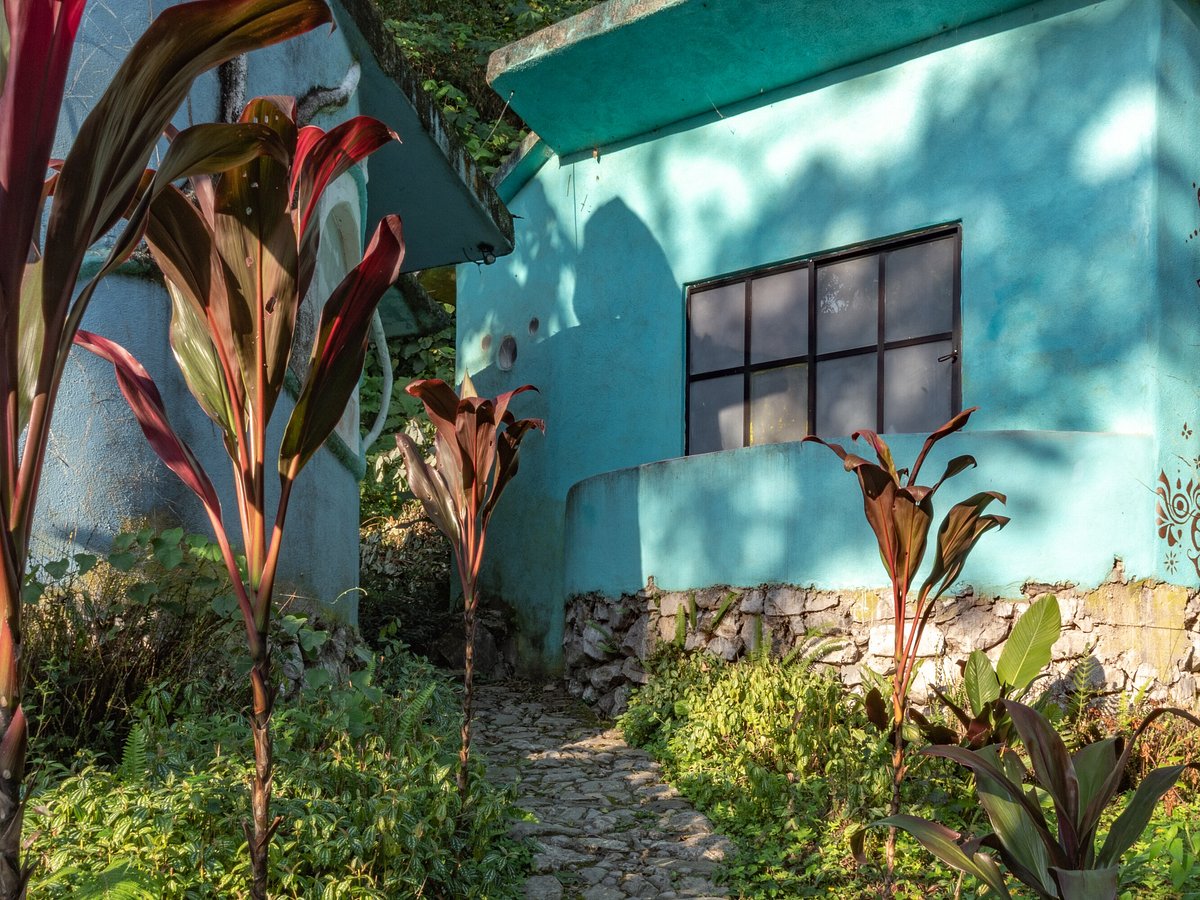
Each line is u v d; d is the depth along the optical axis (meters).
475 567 4.64
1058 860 2.64
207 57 1.77
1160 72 6.52
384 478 12.34
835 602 6.61
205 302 2.30
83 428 4.67
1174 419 6.39
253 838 2.25
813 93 8.25
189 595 4.84
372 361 14.06
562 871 4.64
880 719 4.12
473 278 11.84
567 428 9.81
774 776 5.48
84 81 4.82
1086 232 6.73
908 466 6.45
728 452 7.32
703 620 7.31
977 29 7.37
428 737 5.21
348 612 6.92
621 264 9.49
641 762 6.50
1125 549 6.12
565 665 8.93
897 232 7.67
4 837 1.61
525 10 15.97
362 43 6.99
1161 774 2.69
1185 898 3.82
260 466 2.31
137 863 3.07
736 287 8.70
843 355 7.98
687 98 8.83
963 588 6.19
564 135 9.73
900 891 4.31
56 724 4.15
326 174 2.34
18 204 1.63
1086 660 5.93
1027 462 6.19
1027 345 6.93
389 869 3.74
